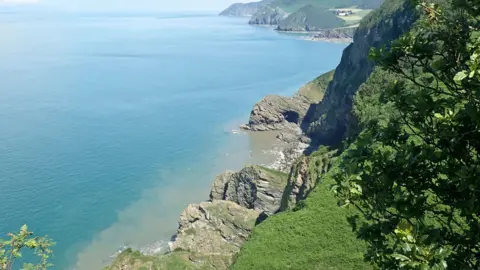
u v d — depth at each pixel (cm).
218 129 11056
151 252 5875
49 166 8294
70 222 6500
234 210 5953
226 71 18825
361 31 11050
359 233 1031
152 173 8288
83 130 10525
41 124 10856
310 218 3628
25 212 6656
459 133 895
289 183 5834
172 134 10500
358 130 5084
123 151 9256
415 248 730
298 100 12138
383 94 1073
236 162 9019
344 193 1030
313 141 9900
